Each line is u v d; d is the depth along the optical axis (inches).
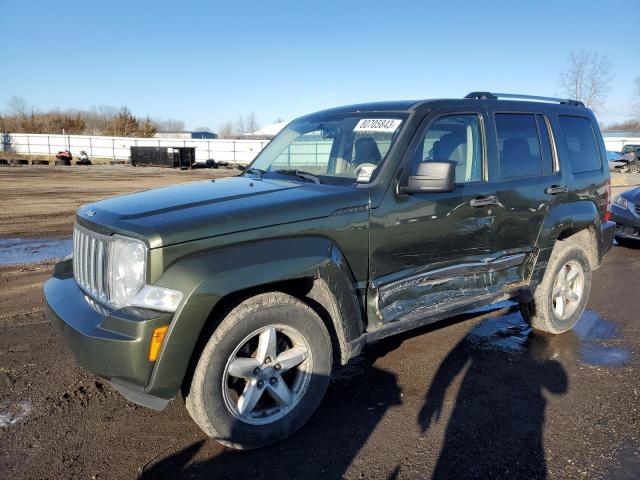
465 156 163.9
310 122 181.6
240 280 113.0
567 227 193.5
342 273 130.9
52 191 848.9
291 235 124.3
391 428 134.3
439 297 158.4
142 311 108.7
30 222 506.6
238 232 117.2
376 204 138.7
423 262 151.4
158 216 117.5
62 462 118.3
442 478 114.6
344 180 147.7
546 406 147.2
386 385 158.6
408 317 149.6
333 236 131.3
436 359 178.7
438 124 156.7
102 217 123.3
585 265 206.1
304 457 121.6
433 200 150.1
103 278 119.3
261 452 123.4
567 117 205.2
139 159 1983.3
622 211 383.6
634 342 197.9
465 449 125.5
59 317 121.6
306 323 125.7
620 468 119.0
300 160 170.9
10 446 124.0
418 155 149.5
